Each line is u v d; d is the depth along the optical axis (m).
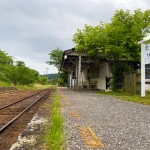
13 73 32.47
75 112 7.78
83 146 3.89
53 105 9.95
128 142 4.15
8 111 9.31
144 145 3.97
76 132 4.89
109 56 20.62
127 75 16.70
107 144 4.02
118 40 17.25
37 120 6.46
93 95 16.47
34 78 42.00
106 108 8.89
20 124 6.54
